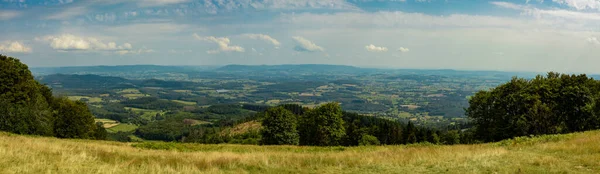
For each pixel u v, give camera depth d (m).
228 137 100.31
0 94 45.03
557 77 49.78
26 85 48.38
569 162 15.26
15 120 44.16
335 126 63.97
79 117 57.97
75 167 12.43
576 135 27.19
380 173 14.32
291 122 66.06
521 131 44.91
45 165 12.23
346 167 15.35
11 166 11.70
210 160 15.94
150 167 13.59
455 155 17.89
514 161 15.69
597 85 46.28
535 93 45.28
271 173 14.18
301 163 16.12
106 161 15.01
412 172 14.40
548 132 45.31
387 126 88.44
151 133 139.38
